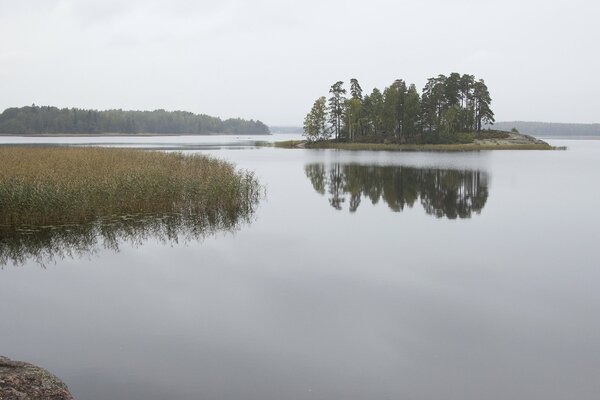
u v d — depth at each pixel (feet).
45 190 55.42
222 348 25.07
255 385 21.38
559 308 31.42
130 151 125.59
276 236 52.26
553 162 172.45
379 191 93.45
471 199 82.58
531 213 68.59
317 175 124.88
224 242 49.08
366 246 48.11
